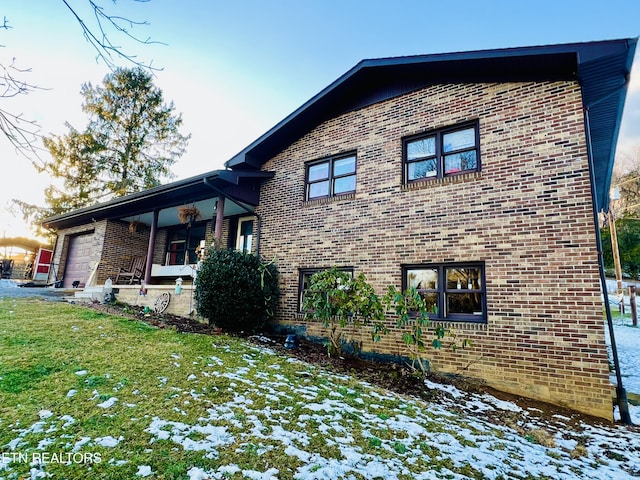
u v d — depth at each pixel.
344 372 6.26
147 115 22.72
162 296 9.79
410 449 3.67
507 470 3.45
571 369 5.63
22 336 6.00
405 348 7.11
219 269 8.18
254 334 8.41
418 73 8.05
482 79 7.31
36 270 16.86
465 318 6.72
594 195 6.20
